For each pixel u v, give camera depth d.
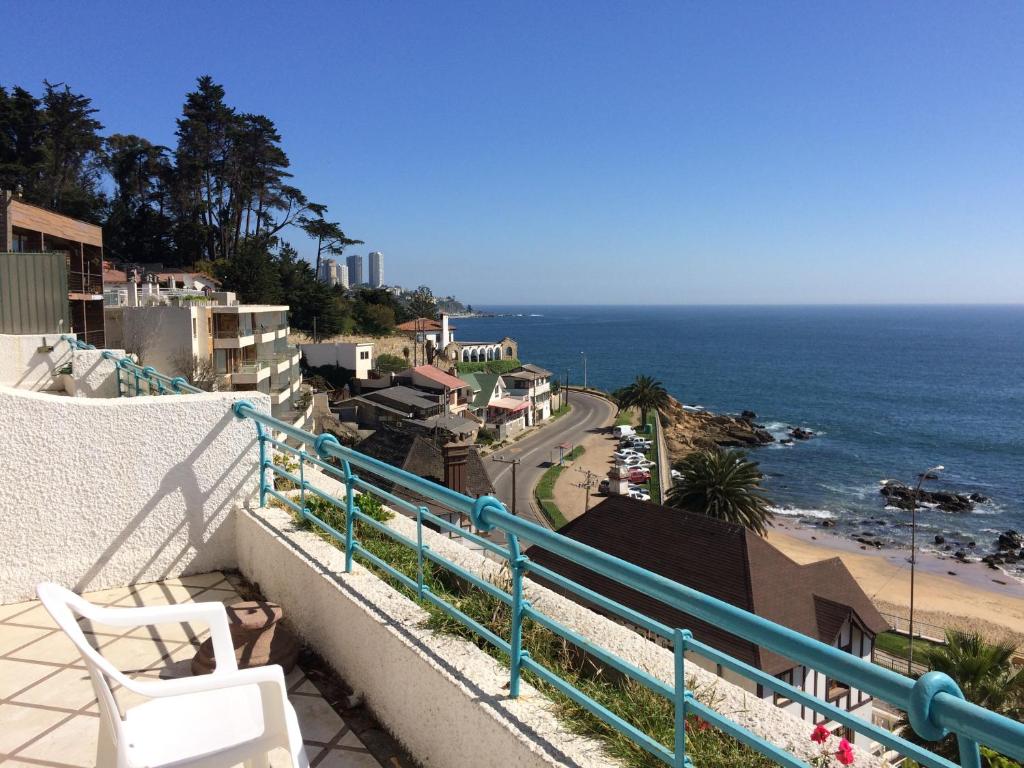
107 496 4.28
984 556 40.59
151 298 33.66
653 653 3.08
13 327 8.40
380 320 76.44
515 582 2.40
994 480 59.16
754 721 2.63
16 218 20.64
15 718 3.04
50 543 4.13
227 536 4.68
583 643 2.14
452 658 2.70
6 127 49.72
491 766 2.32
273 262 62.66
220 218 59.53
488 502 2.44
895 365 155.50
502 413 64.94
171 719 2.26
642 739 1.94
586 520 22.19
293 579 3.87
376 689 3.07
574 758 2.08
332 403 54.66
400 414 50.94
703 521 20.45
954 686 1.25
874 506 50.97
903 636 29.42
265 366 36.72
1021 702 17.20
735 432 75.44
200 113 57.16
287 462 5.56
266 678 2.15
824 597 18.41
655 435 63.81
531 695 2.45
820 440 75.50
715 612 1.64
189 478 4.53
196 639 3.78
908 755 1.29
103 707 2.09
